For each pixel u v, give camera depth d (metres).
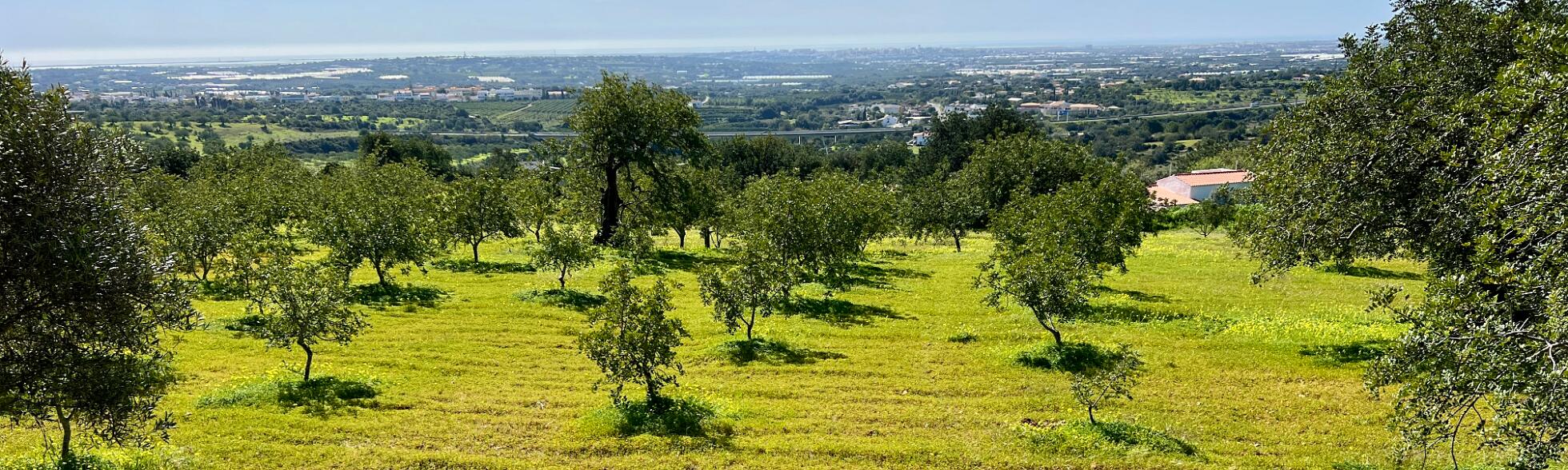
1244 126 159.88
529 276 36.69
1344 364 22.27
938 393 20.06
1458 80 17.55
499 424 17.08
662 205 48.50
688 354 23.62
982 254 49.22
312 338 19.22
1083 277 24.16
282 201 45.44
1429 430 11.30
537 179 50.88
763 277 24.88
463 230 40.53
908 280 38.28
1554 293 9.45
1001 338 26.00
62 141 10.89
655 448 15.69
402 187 47.06
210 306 27.94
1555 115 9.81
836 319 28.69
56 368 11.25
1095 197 34.91
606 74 47.19
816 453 15.68
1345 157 18.64
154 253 12.09
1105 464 15.10
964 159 89.25
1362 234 19.19
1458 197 15.38
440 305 29.45
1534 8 17.98
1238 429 17.23
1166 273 40.44
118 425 12.34
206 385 18.95
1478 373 10.18
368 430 16.36
